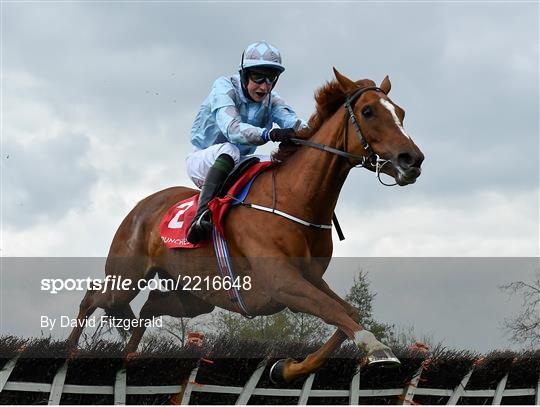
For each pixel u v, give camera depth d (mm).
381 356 4969
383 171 5426
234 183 5910
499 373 7074
